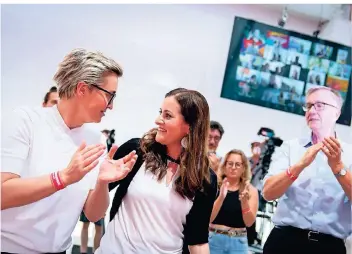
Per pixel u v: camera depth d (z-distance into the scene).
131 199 1.23
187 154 1.24
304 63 2.84
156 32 2.67
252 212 2.29
